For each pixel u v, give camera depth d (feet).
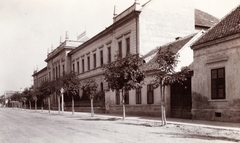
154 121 66.69
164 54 58.08
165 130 48.85
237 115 56.08
